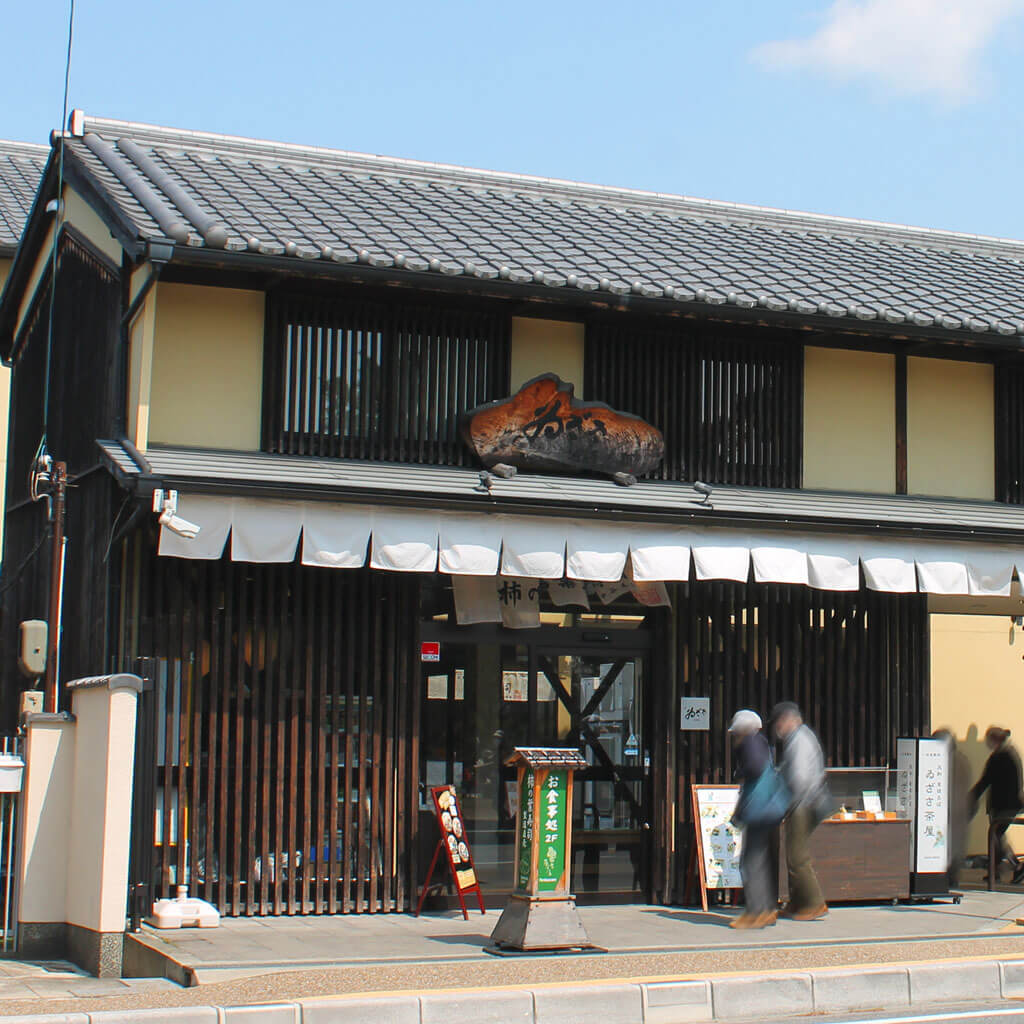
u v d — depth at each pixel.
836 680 13.05
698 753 12.61
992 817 15.60
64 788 10.50
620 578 11.44
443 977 8.60
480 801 12.02
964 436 14.28
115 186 12.06
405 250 11.73
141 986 8.90
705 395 13.23
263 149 15.25
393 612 11.74
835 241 16.95
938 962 9.28
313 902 11.33
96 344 12.68
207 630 11.24
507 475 11.91
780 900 11.97
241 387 11.92
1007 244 18.73
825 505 12.75
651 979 8.53
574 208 15.95
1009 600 14.38
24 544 15.38
